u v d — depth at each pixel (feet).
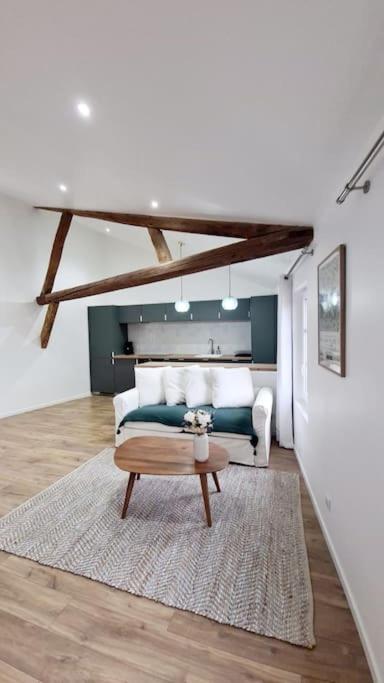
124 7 3.26
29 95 5.75
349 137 4.34
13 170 11.16
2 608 5.29
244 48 3.32
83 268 22.62
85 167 8.89
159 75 4.18
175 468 7.47
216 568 6.05
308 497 8.55
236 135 5.07
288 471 10.10
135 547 6.69
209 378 12.49
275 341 17.40
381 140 3.65
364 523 4.68
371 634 4.33
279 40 3.10
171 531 7.20
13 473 10.32
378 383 4.22
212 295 22.08
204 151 5.93
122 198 11.01
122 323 23.50
